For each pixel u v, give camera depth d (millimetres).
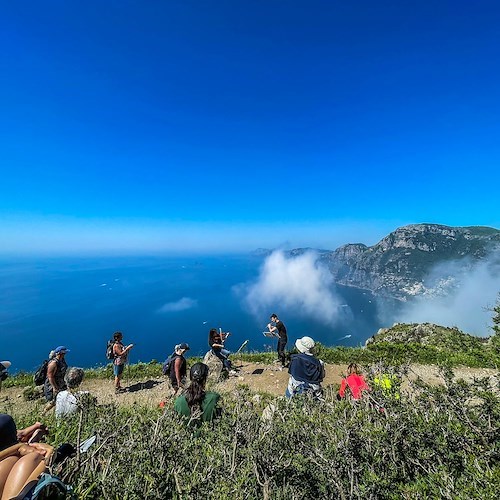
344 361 13023
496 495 1843
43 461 1766
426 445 2604
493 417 2762
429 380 9727
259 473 2408
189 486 2148
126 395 9578
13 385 11172
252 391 9359
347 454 2420
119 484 2234
